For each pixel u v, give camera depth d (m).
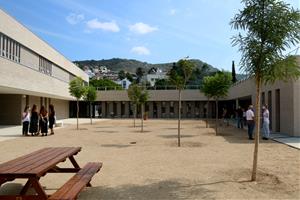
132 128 28.36
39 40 32.56
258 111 7.82
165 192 6.68
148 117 57.28
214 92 24.44
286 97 20.19
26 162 5.95
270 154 12.04
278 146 14.56
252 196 6.38
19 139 18.14
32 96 36.25
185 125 33.16
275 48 7.45
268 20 7.38
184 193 6.60
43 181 7.72
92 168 7.07
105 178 7.98
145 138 18.80
